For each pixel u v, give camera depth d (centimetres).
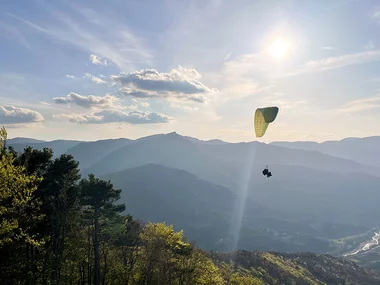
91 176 4688
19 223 2566
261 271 14450
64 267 3825
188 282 4631
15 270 2481
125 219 5891
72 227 3653
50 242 3466
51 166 3775
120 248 5281
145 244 4566
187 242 4959
